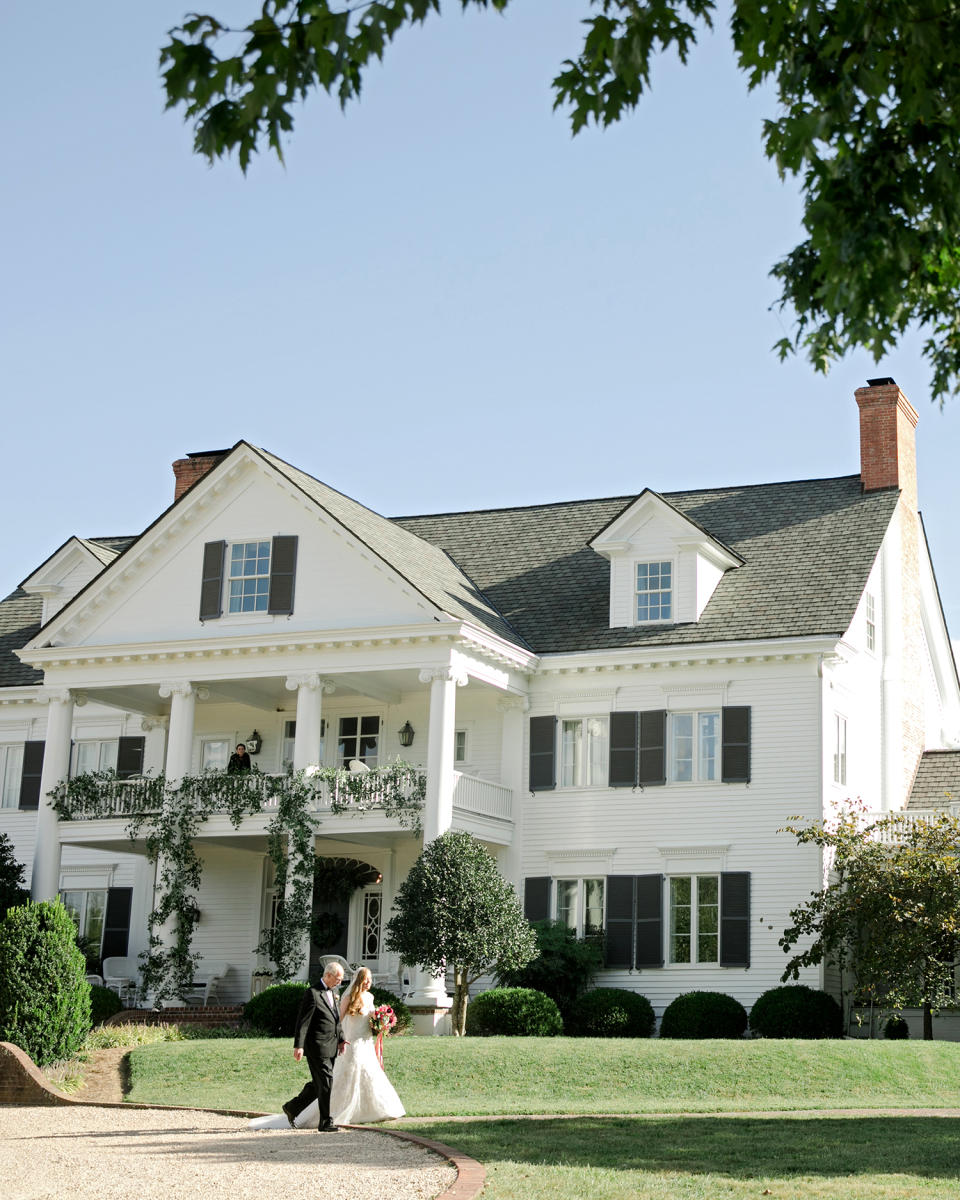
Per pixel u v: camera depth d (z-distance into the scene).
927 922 29.02
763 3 9.19
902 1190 12.80
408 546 37.97
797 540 37.41
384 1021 18.27
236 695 37.16
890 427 39.00
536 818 35.56
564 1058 24.17
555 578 39.06
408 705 37.47
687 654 34.38
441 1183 13.07
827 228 9.18
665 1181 13.27
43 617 44.44
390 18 7.93
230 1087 23.39
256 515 36.09
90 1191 12.82
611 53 8.96
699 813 33.91
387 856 36.62
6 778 41.75
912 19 8.56
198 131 8.19
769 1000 31.12
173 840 34.34
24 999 25.44
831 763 33.44
